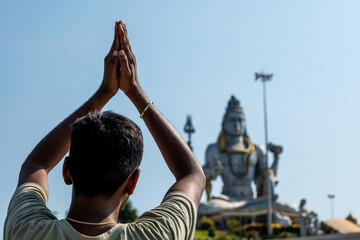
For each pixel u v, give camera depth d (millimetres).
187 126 60156
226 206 63500
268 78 63406
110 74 3666
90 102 3750
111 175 3195
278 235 56969
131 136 3289
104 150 3182
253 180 68875
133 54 3779
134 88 3717
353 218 73812
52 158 3678
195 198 3377
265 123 64625
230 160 67188
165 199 3365
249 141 68625
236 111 69062
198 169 3537
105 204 3248
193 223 3295
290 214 64688
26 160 3662
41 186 3518
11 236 3184
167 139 3576
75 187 3254
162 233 3125
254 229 59812
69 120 3748
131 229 3143
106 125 3262
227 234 58625
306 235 55312
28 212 3264
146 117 3668
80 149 3199
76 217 3225
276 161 67312
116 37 3750
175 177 3533
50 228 3135
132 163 3273
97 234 3156
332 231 60125
